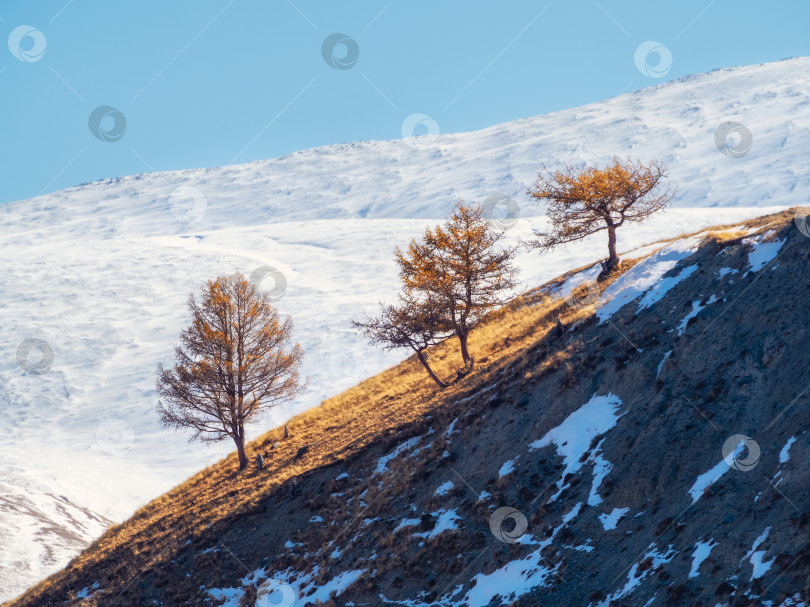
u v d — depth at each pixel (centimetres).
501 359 3003
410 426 2730
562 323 2697
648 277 2552
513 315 4231
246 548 2516
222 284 3841
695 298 2180
